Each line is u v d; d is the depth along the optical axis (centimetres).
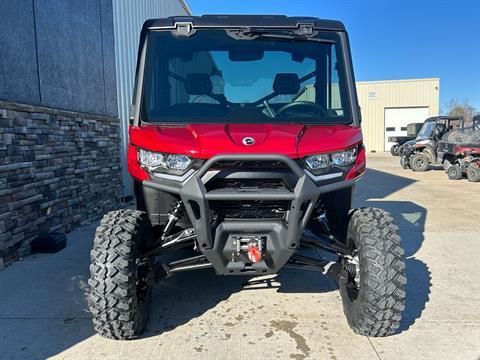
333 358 299
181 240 322
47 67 594
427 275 466
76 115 678
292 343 320
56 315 369
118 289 296
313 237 332
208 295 410
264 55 362
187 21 367
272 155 286
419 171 1784
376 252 303
